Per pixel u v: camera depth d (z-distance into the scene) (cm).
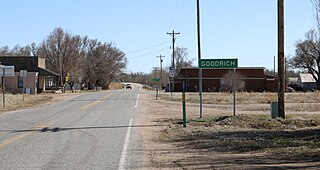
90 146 1442
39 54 10631
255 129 1997
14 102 4266
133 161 1151
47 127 2106
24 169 1029
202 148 1398
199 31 3388
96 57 12081
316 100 4641
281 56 2238
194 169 1031
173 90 9300
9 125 2222
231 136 1689
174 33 7050
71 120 2531
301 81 11894
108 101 4872
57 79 8694
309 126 2106
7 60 7188
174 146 1455
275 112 2327
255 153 1262
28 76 6825
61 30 9881
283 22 2194
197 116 2762
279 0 2183
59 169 1030
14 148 1386
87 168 1045
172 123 2314
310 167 1007
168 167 1065
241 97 5144
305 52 9156
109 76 12550
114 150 1352
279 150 1285
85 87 11919
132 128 2072
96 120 2528
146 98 5544
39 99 4994
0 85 6341
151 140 1622
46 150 1342
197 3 3403
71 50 9906
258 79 9106
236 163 1094
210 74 9269
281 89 2270
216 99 4831
